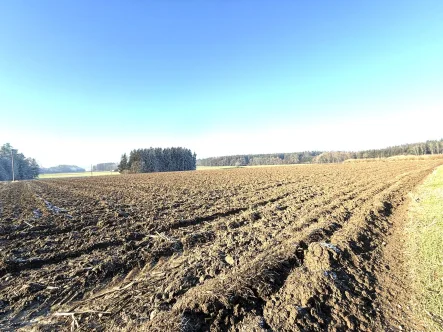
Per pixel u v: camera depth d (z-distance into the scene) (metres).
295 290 4.58
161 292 4.93
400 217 9.94
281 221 9.73
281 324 3.83
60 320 4.32
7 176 78.31
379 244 7.15
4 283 5.57
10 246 7.70
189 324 3.79
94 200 16.31
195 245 7.70
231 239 7.87
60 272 6.02
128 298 4.82
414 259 5.99
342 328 3.81
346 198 13.46
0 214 12.57
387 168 38.75
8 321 4.35
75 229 9.53
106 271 6.00
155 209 12.63
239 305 4.25
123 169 88.38
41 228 9.55
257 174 38.62
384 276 5.36
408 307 4.29
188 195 17.45
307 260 5.85
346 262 5.75
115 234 8.67
